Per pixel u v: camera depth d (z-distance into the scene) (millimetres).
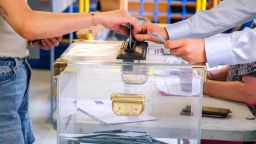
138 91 1599
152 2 4414
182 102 1621
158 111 1635
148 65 1552
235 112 1908
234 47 1664
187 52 1670
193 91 1592
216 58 1676
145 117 1630
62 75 1579
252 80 2008
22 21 1675
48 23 1673
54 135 3980
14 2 1682
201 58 1680
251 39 1655
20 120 1974
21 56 1923
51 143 3838
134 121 1627
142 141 1629
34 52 5262
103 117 1629
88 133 1635
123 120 1629
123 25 1788
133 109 1604
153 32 1936
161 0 4445
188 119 1627
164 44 1788
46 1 4477
